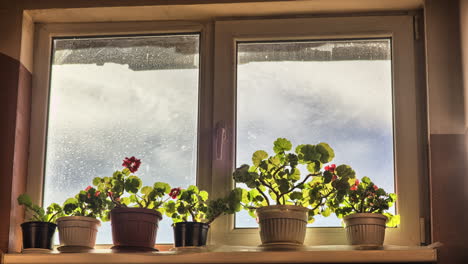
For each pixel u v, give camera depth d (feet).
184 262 8.11
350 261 7.99
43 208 9.39
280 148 8.85
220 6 9.73
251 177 8.67
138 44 10.03
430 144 8.85
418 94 9.41
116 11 9.90
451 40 9.19
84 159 9.65
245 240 9.08
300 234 8.46
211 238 9.11
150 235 8.66
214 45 9.86
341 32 9.72
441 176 8.71
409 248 8.08
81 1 9.83
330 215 9.12
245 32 9.86
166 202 9.20
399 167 9.14
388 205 8.72
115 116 9.78
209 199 9.30
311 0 9.55
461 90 8.98
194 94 9.78
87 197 8.87
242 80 9.74
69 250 8.68
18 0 9.86
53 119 9.83
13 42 9.70
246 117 9.59
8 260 8.24
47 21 10.11
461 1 9.04
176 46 10.00
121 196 9.43
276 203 8.83
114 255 8.16
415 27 9.63
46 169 9.64
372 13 9.81
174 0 9.74
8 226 8.98
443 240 8.48
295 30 9.80
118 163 9.61
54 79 9.98
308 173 9.23
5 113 9.42
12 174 9.19
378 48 9.72
